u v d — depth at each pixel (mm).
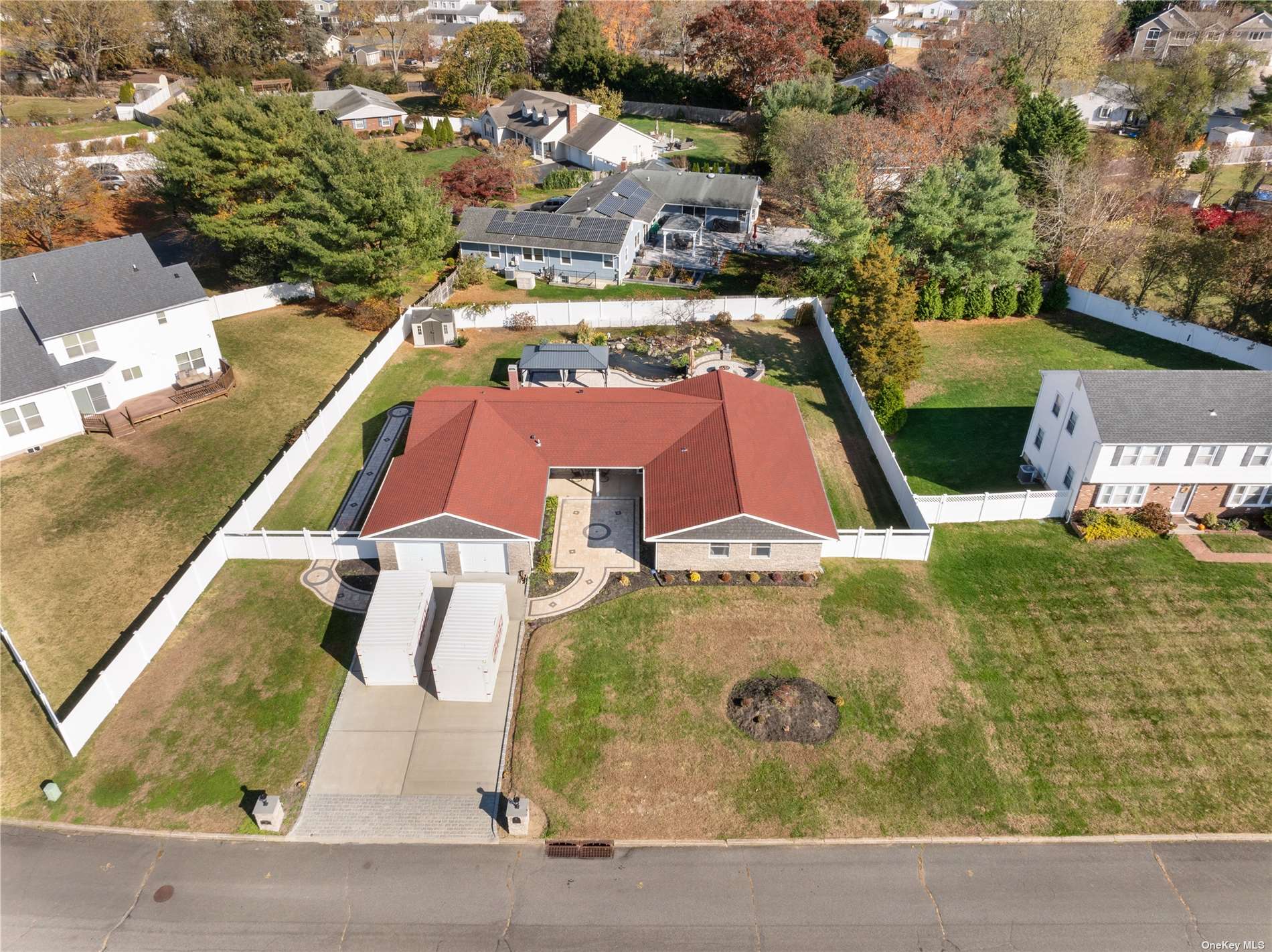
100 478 40219
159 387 47031
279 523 38438
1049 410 40656
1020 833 26344
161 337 46156
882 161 66312
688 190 71750
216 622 33125
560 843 25875
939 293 57344
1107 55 108188
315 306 58750
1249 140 89062
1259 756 28438
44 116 94375
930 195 55469
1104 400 36656
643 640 32469
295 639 32500
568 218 63906
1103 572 35594
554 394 42344
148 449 42406
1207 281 52406
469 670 29188
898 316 45375
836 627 33156
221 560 35844
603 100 104375
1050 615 33656
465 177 73062
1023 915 24062
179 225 72312
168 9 119250
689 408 40719
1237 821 26609
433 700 30203
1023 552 36844
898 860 25547
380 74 122125
